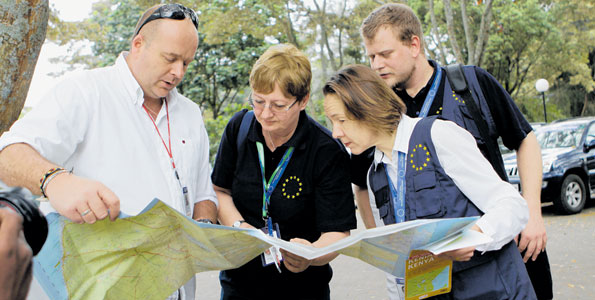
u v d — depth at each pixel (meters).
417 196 1.94
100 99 1.96
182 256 1.57
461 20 24.59
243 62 21.48
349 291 6.08
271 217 2.44
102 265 1.41
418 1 25.50
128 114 2.03
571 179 9.95
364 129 2.03
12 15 2.37
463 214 1.89
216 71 21.48
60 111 1.82
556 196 9.86
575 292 5.32
